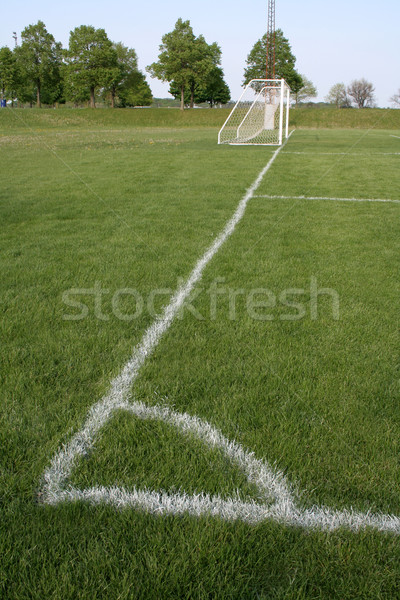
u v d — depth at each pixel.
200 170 9.62
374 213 6.10
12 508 1.52
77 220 5.55
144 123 40.50
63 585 1.29
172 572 1.32
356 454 1.77
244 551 1.41
